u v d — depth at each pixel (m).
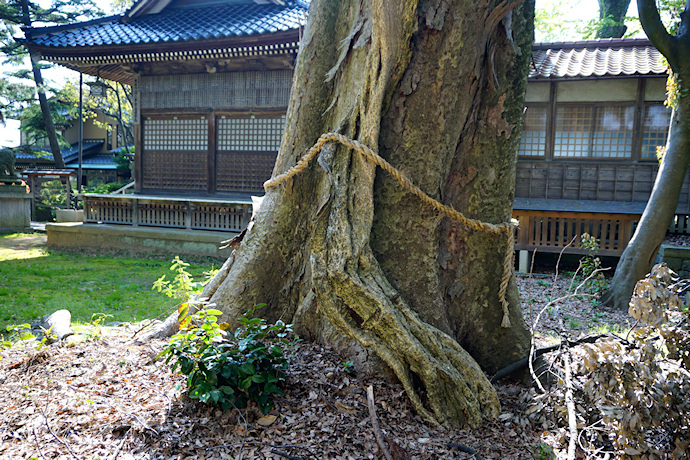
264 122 13.83
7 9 25.20
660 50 7.36
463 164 4.00
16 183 19.00
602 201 10.98
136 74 14.62
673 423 3.05
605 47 12.35
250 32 11.57
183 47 12.41
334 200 3.65
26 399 3.39
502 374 4.06
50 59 13.73
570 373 3.31
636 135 10.86
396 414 3.39
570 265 11.40
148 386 3.62
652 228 7.68
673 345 3.16
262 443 2.99
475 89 3.81
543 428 3.38
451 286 4.08
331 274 3.41
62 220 18.59
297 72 4.50
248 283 4.46
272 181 4.24
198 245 12.20
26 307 7.12
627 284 7.73
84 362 4.05
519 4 3.75
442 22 3.49
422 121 3.70
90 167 32.16
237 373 3.24
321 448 2.97
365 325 3.41
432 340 3.46
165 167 14.83
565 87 11.16
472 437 3.26
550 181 11.42
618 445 3.06
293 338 4.42
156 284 5.01
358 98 3.72
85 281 9.35
